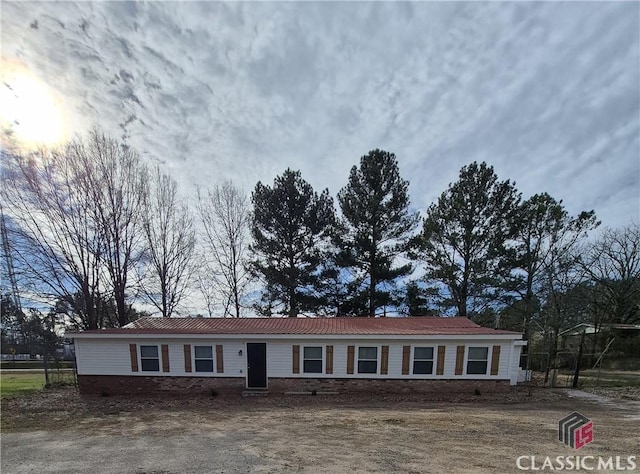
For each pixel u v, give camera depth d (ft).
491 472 16.03
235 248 75.66
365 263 68.28
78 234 60.70
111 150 63.93
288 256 70.54
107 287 63.62
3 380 57.16
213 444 21.77
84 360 42.96
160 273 69.67
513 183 60.90
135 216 66.49
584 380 50.62
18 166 56.44
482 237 60.75
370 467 16.93
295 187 69.77
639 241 71.15
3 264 56.13
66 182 59.98
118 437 24.26
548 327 65.67
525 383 49.11
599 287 70.74
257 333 41.86
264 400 38.42
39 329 71.41
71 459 19.40
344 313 69.10
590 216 61.16
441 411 32.07
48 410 34.71
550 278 63.93
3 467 18.34
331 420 28.50
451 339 40.68
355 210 67.72
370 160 68.03
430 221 64.90
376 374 41.24
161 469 17.31
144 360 42.70
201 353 42.68
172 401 38.55
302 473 16.25
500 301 63.87
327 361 41.68
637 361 61.87
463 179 62.80
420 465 17.15
